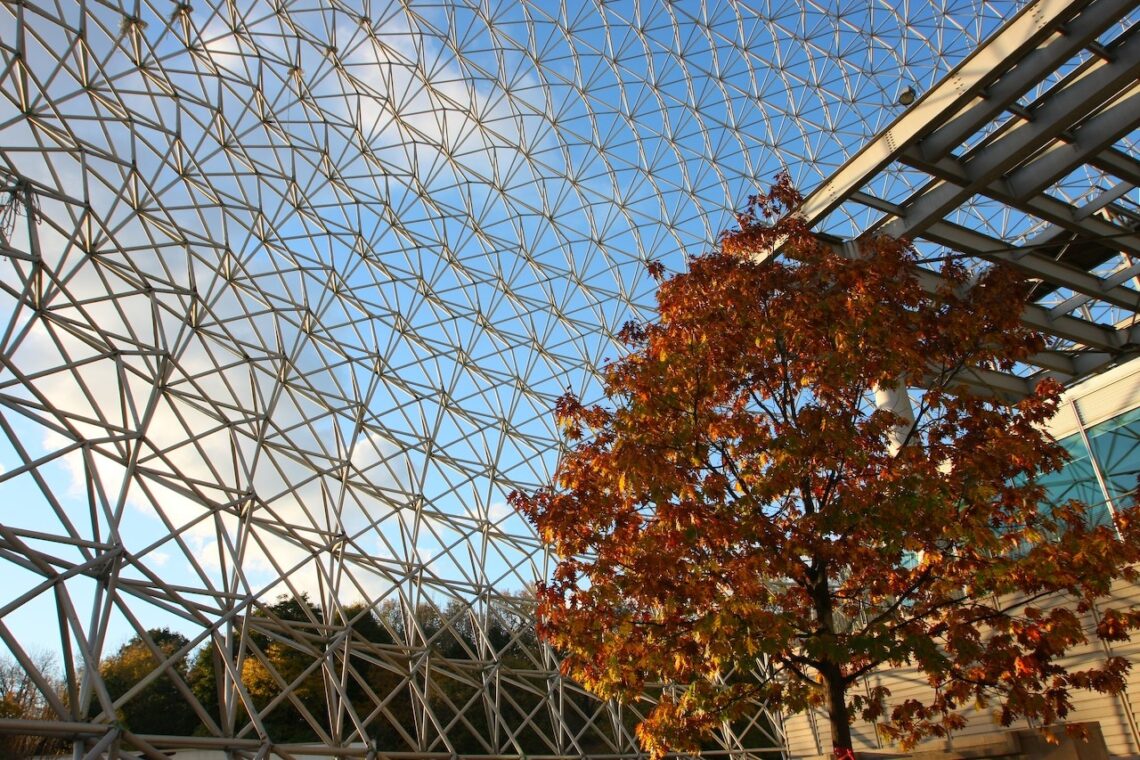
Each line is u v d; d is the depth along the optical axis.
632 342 10.55
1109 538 7.73
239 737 12.00
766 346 8.95
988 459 8.31
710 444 9.24
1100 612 16.31
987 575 7.81
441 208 25.70
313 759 14.63
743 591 8.18
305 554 17.31
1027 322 22.62
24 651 8.68
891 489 8.08
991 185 16.62
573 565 9.43
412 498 21.47
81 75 15.73
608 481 9.26
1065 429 17.67
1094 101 13.99
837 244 17.45
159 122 17.98
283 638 14.91
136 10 17.06
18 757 9.53
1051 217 17.83
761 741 24.02
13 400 10.70
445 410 24.09
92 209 14.32
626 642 8.70
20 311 11.15
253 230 20.73
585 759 19.50
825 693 9.20
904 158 15.55
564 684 21.17
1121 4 12.62
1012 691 8.06
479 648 20.31
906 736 9.20
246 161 20.64
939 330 9.13
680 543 8.51
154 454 13.62
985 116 14.58
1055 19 12.86
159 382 14.89
